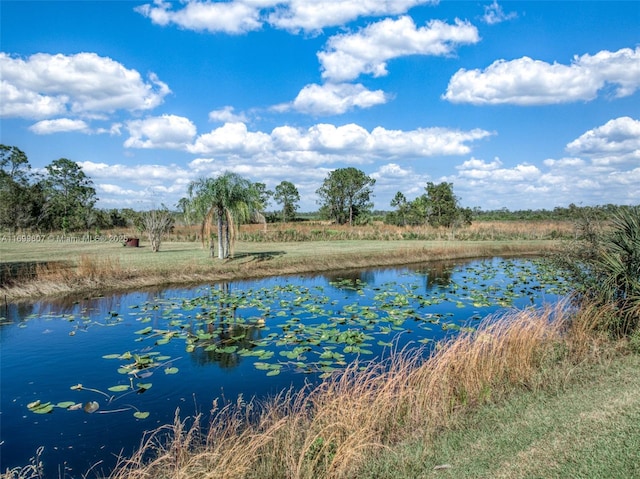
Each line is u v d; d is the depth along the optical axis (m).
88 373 6.91
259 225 40.50
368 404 4.66
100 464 4.41
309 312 10.82
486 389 5.12
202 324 9.73
